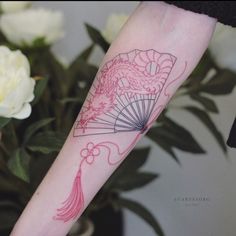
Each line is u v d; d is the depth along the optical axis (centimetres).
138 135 35
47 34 61
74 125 36
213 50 51
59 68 61
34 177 48
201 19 33
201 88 53
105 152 35
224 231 43
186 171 52
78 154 35
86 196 35
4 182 54
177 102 59
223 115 51
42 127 57
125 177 60
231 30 46
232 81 52
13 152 48
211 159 50
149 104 34
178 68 34
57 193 35
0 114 42
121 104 34
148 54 34
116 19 53
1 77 42
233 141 36
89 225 60
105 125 35
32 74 60
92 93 36
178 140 53
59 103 58
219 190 45
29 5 69
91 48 63
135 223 70
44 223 35
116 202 62
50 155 47
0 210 58
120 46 35
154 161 62
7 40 63
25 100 43
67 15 78
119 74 34
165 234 53
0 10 67
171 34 33
